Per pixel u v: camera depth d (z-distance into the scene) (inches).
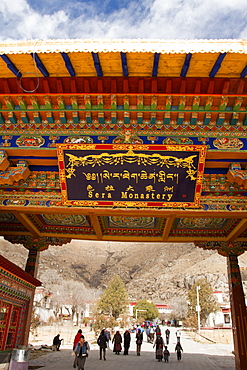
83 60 312.0
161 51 292.7
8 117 371.6
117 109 355.6
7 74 336.5
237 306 577.9
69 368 550.9
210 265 5211.6
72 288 3309.5
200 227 601.3
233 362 767.1
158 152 368.5
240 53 294.5
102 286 6520.7
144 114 363.6
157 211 399.2
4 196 406.3
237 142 362.6
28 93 346.6
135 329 2076.8
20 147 369.7
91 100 353.1
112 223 595.5
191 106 351.3
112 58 306.8
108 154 372.8
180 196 393.1
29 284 552.1
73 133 370.9
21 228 616.1
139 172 383.2
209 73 323.6
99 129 370.9
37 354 772.0
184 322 2635.3
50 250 6914.4
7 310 478.0
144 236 620.4
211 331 2154.3
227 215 401.7
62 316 2664.9
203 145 361.1
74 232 616.4
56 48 296.4
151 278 6422.2
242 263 4685.0
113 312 2748.5
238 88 332.8
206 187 398.3
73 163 379.9
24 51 297.7
